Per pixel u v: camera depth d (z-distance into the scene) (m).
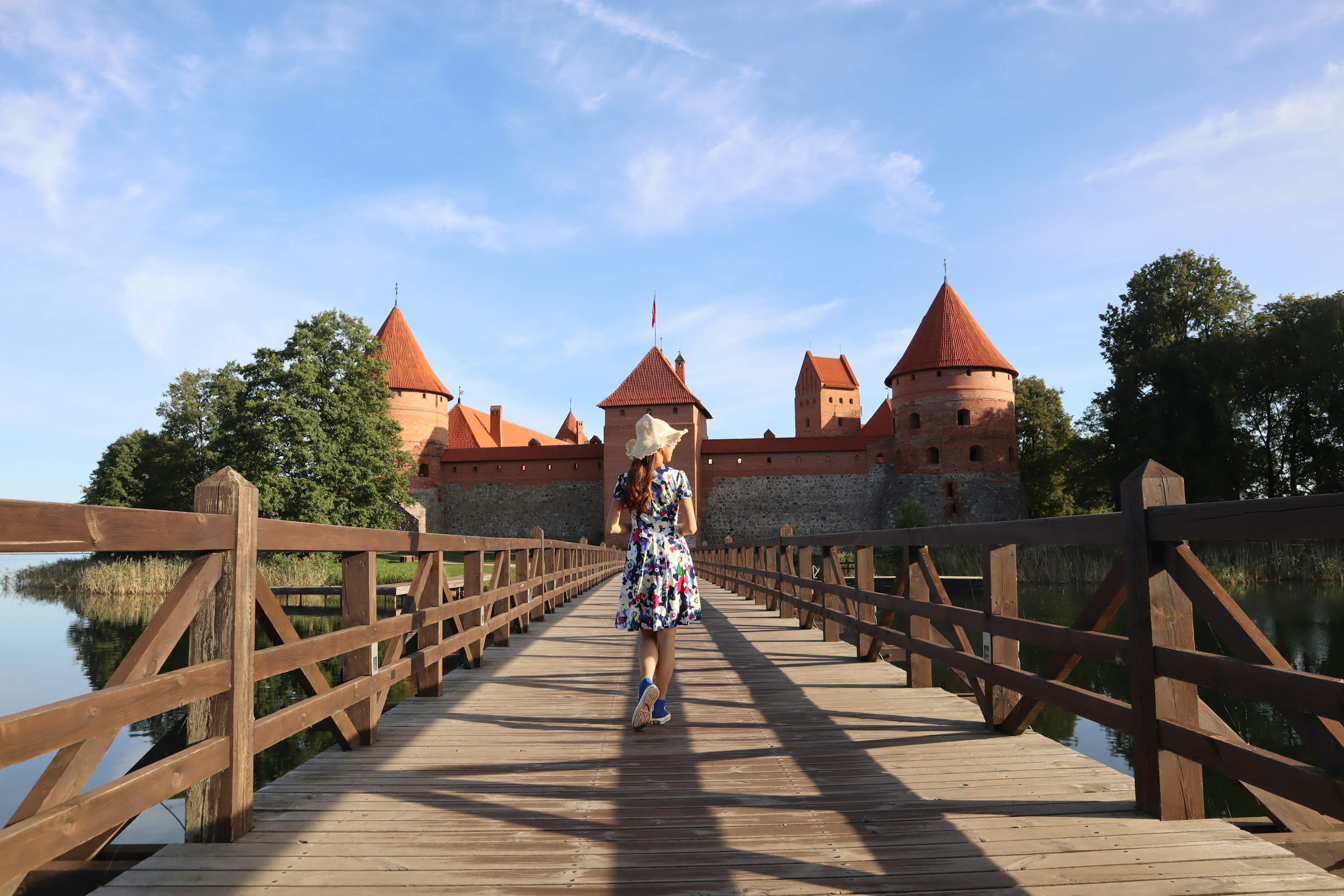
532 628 9.95
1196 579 2.73
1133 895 2.33
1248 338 38.03
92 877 2.63
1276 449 40.53
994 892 2.37
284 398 34.53
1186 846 2.70
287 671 3.23
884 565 37.81
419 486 51.34
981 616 4.46
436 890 2.42
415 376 52.34
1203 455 38.16
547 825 3.00
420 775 3.67
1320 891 2.36
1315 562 24.83
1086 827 2.89
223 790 2.82
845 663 7.15
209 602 2.81
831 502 49.22
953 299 49.06
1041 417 53.84
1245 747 2.50
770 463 49.97
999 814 3.07
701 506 49.94
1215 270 43.44
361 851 2.74
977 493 46.31
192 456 49.91
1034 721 10.45
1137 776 3.08
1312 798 2.22
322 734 9.62
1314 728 2.23
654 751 4.09
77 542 1.95
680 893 2.40
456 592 7.82
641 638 4.54
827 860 2.64
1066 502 55.00
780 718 4.87
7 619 19.97
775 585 12.05
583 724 4.71
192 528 2.55
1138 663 3.02
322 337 38.00
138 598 26.19
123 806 2.19
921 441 47.50
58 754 2.02
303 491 34.03
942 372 47.28
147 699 2.29
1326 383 35.06
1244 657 2.47
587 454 51.34
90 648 15.15
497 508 52.25
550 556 12.29
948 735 4.39
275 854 2.70
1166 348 39.16
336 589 17.72
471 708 5.19
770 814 3.11
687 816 3.10
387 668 4.48
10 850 1.76
